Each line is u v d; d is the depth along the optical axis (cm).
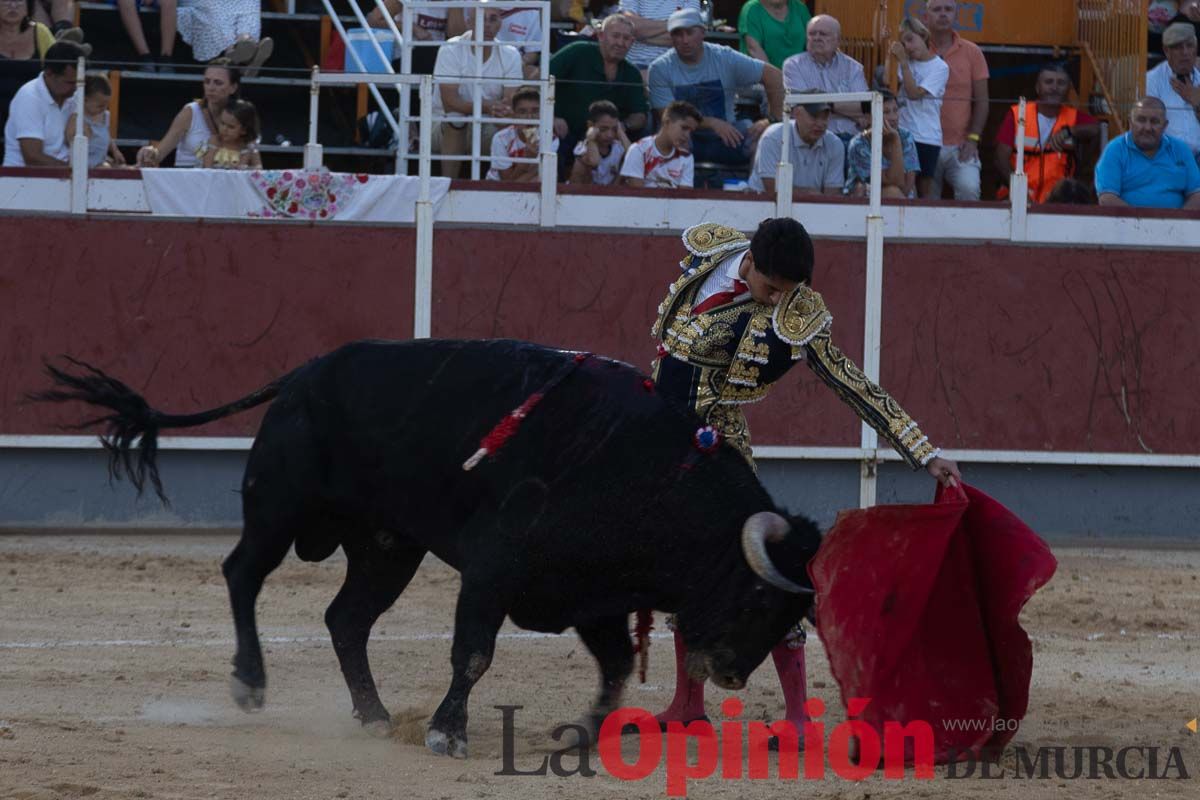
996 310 3725
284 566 3148
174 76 3788
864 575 1551
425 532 1698
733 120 3897
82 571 2989
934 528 1547
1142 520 3791
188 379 3553
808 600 1551
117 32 4338
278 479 1764
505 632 2538
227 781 1510
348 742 1722
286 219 3562
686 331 1677
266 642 2381
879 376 3691
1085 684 2158
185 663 2188
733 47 4428
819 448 3666
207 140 3706
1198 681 2195
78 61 3531
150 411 1909
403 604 2788
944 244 3706
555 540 1596
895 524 1536
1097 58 4503
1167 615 2789
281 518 1770
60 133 3619
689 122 3644
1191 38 4181
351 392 1727
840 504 3706
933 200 3709
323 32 4316
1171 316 3766
